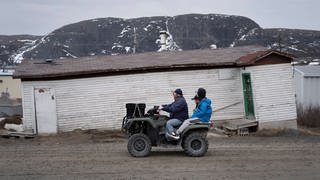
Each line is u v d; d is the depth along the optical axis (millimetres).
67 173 12703
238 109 23938
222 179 11867
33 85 22516
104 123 23031
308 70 32469
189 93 23578
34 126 22500
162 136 14984
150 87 23328
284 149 17062
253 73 22891
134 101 23219
